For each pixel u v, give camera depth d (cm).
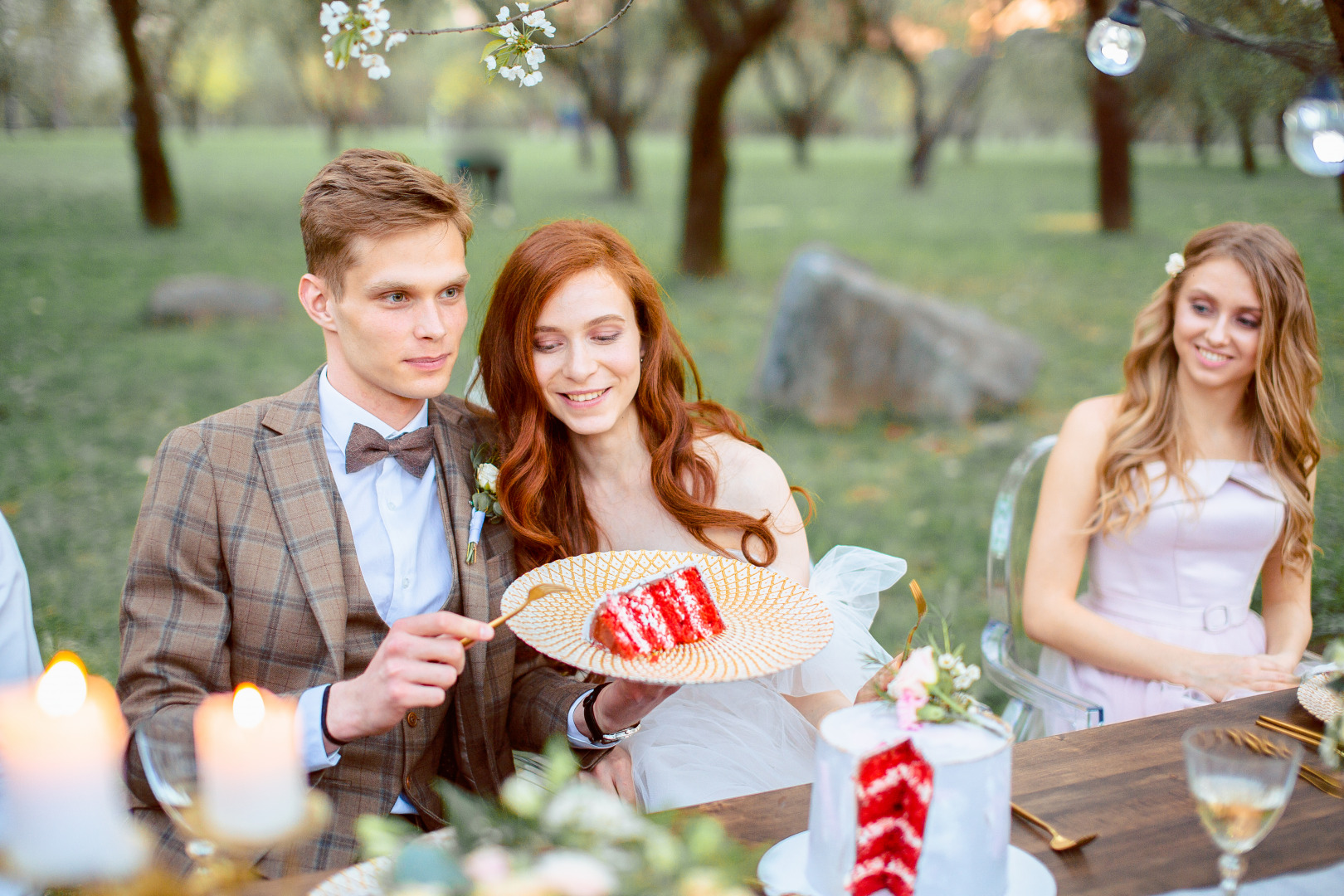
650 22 1609
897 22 1719
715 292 1180
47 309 1002
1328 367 461
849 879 137
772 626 176
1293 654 261
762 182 2642
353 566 206
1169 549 269
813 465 654
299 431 206
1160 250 1301
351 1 609
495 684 216
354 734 176
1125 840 151
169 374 813
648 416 242
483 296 260
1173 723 189
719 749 231
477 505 215
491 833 118
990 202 2073
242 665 200
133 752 184
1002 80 1617
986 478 624
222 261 1284
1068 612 267
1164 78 456
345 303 199
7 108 2103
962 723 140
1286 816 158
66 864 101
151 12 1371
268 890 138
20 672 201
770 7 1150
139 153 1464
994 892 137
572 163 3238
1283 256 257
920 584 472
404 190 194
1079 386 811
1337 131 204
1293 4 273
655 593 168
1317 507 417
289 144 3725
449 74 3216
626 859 111
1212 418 272
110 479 592
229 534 198
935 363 744
